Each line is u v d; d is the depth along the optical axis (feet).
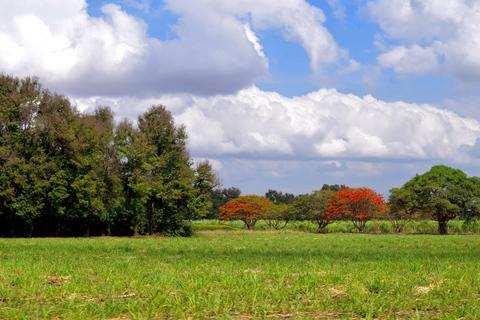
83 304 24.30
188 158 172.04
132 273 38.27
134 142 157.17
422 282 32.22
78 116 149.48
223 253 71.20
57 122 136.05
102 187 147.33
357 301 23.97
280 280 33.17
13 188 126.93
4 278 34.17
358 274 36.91
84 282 32.50
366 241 109.40
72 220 164.25
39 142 136.98
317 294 27.61
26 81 140.26
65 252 70.23
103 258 61.05
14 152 128.88
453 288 28.96
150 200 169.37
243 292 27.40
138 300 25.21
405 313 22.97
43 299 26.37
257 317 21.95
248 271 40.37
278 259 57.26
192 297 24.53
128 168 156.56
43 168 132.16
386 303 24.12
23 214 128.88
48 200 137.49
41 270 40.70
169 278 33.78
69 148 139.13
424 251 75.77
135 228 160.25
